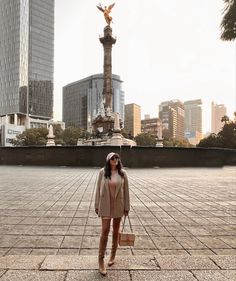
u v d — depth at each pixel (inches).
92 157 1175.6
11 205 365.1
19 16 5880.9
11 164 1333.7
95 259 179.0
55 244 218.8
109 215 166.1
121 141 1321.4
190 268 164.7
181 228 266.5
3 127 5241.1
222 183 620.4
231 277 152.5
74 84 7160.4
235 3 568.7
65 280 148.4
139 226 272.4
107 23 2113.7
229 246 217.9
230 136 2501.2
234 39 590.9
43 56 6427.2
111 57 2130.9
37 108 6250.0
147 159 1190.9
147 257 182.7
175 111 7810.0
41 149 1272.1
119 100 6304.1
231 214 323.9
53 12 6717.5
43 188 522.0
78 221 287.4
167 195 451.8
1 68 6166.3
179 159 1267.2
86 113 6752.0
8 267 164.4
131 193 470.0
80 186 549.6
